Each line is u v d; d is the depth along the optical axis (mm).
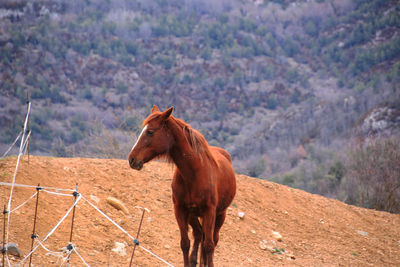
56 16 173000
